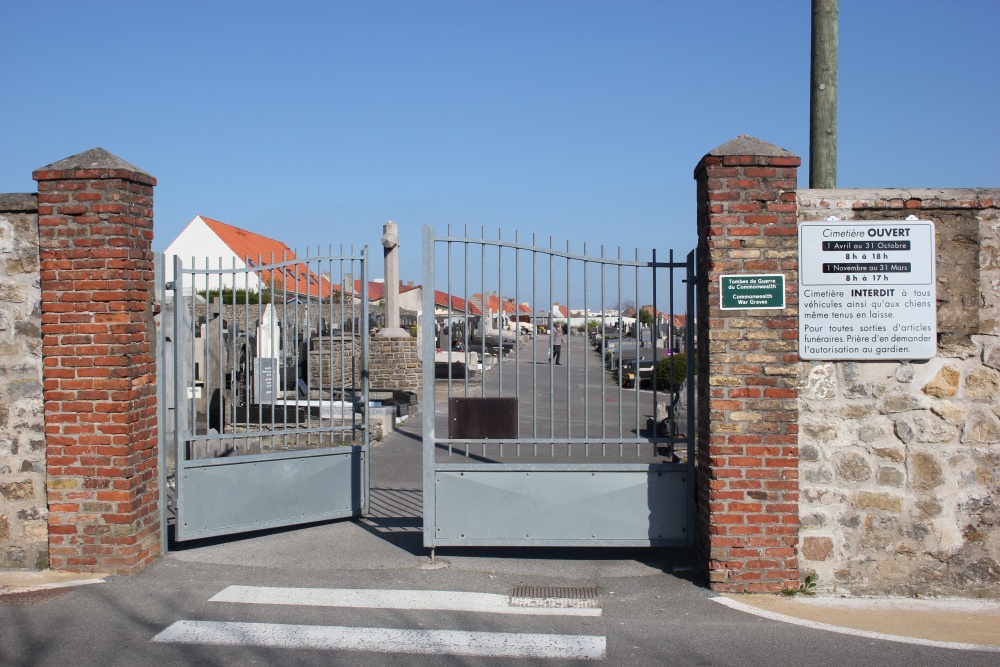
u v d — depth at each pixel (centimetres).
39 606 586
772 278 605
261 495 753
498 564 685
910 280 607
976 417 608
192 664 492
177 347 716
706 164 607
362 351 807
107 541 652
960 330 607
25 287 659
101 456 648
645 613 576
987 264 606
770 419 605
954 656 505
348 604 595
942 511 611
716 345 608
